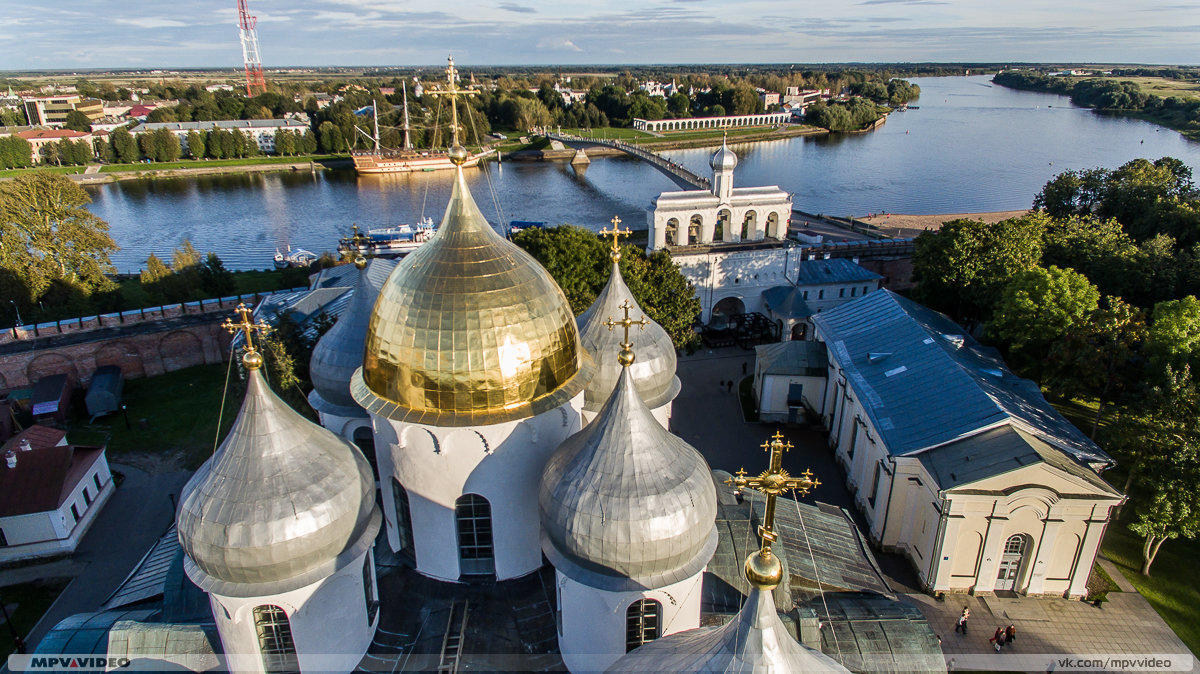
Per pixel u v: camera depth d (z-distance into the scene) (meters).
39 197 88.69
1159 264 71.00
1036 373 61.19
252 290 101.88
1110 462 44.22
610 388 34.75
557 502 24.69
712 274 82.50
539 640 28.27
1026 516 41.56
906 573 45.88
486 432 26.84
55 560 49.69
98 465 55.22
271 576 24.17
